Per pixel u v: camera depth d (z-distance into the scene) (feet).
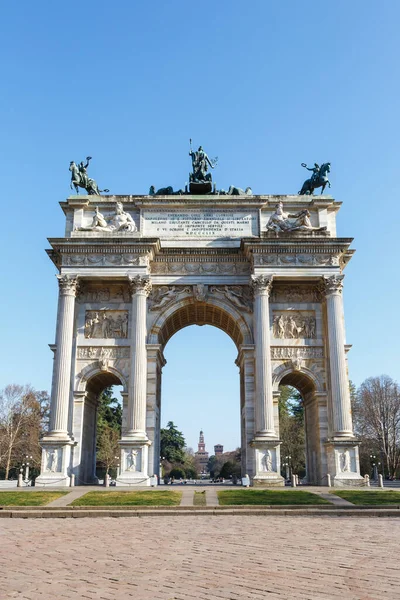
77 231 202.90
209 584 47.03
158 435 208.33
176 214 212.02
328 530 87.25
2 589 45.88
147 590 45.11
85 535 83.15
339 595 42.75
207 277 206.08
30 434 403.34
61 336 189.98
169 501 132.57
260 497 139.23
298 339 200.64
